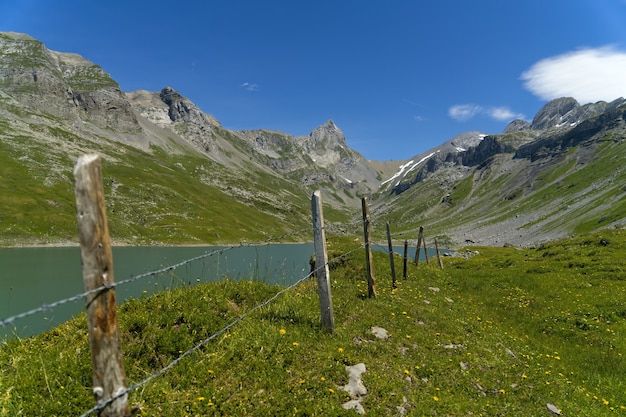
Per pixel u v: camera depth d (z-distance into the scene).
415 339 13.41
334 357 10.32
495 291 27.64
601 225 150.88
